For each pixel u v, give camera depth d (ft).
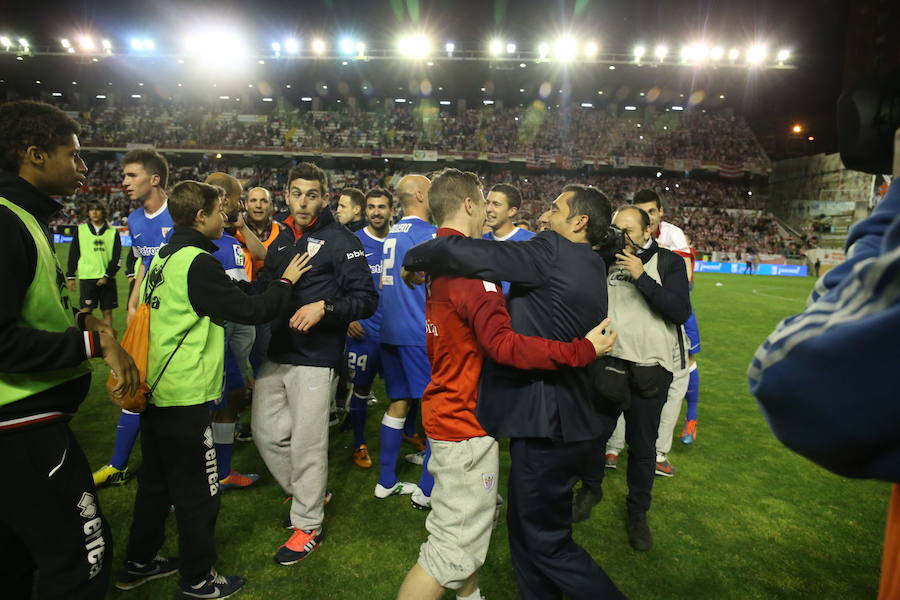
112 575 7.79
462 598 6.47
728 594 7.64
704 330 31.58
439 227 6.56
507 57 112.37
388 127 124.98
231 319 7.04
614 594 5.74
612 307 8.96
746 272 88.63
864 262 1.88
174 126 121.70
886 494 10.98
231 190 11.58
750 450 13.44
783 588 7.81
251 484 10.85
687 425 13.96
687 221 108.06
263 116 125.08
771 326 33.14
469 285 5.76
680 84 121.29
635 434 8.77
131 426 10.30
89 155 119.65
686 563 8.41
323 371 8.55
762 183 118.52
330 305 8.27
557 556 5.82
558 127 126.41
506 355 5.38
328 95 131.34
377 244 14.28
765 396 2.14
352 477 11.39
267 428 8.75
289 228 9.92
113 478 10.46
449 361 6.10
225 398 10.26
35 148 5.10
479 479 5.96
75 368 5.29
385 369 10.62
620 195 116.78
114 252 22.53
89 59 113.09
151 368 6.75
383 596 7.38
